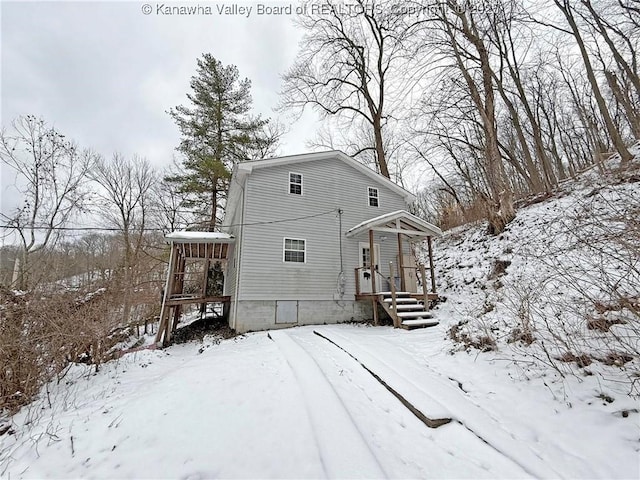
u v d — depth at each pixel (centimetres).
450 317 835
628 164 996
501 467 261
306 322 1029
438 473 256
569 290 510
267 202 1069
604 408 306
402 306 901
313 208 1145
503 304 605
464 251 1218
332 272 1116
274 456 283
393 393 408
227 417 357
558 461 263
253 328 956
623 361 337
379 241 1244
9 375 462
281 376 477
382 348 611
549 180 1623
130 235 1988
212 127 1797
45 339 523
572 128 2205
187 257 1240
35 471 287
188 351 815
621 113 1859
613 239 370
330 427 320
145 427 347
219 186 1770
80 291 690
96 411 412
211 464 277
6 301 536
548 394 351
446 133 1544
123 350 806
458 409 356
